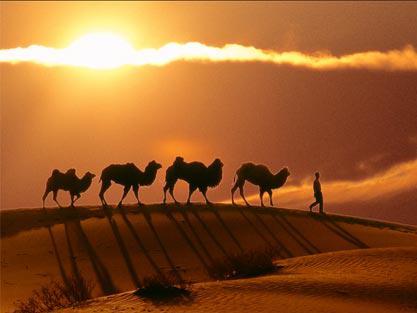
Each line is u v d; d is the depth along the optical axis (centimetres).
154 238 9606
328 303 5844
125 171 10488
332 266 7231
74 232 9856
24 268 9056
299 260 7631
